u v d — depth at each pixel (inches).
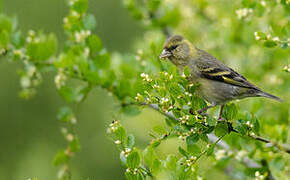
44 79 1000.9
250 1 443.8
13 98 997.8
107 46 1010.7
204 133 358.3
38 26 1007.0
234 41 593.0
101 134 956.6
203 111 376.8
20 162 973.2
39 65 382.9
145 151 345.1
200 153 352.8
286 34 388.2
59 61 360.8
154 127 356.8
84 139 953.5
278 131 381.1
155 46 431.8
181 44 502.9
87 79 361.1
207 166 440.1
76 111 360.8
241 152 356.5
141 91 363.6
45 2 1015.6
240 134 376.5
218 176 534.3
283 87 544.1
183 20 634.2
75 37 402.6
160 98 361.1
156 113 544.1
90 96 968.3
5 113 987.3
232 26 583.2
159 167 342.0
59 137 998.4
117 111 358.9
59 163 356.5
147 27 614.2
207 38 617.6
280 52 522.3
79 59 358.3
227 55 606.2
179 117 359.3
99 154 950.4
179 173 340.8
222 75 485.1
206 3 641.0
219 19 630.5
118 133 349.7
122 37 1023.6
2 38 383.6
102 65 368.8
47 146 990.4
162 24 613.3
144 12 605.9
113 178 941.2
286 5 410.0
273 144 380.8
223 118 377.4
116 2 1033.5
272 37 400.8
